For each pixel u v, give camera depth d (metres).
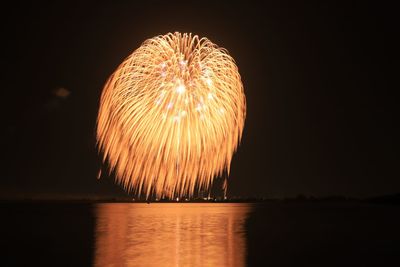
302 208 135.88
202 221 73.38
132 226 62.50
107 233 52.06
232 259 32.66
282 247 40.38
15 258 34.50
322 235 51.12
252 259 33.25
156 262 30.73
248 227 61.56
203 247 38.75
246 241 44.50
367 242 44.31
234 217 85.69
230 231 55.06
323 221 73.75
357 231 55.69
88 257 33.38
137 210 125.62
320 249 39.31
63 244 42.12
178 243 41.44
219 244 41.19
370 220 74.81
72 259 33.03
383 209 119.69
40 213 104.94
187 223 68.38
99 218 82.12
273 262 32.31
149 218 81.75
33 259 33.84
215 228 59.28
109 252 35.69
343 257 35.06
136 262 30.80
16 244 42.97
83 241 43.97
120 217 86.38
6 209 130.12
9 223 70.44
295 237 48.78
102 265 29.84
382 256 35.62
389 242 44.25
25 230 57.69
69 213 102.88
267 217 86.06
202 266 29.36
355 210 114.88
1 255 35.94
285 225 65.62
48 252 37.28
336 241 45.25
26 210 123.81
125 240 44.16
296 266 31.17
